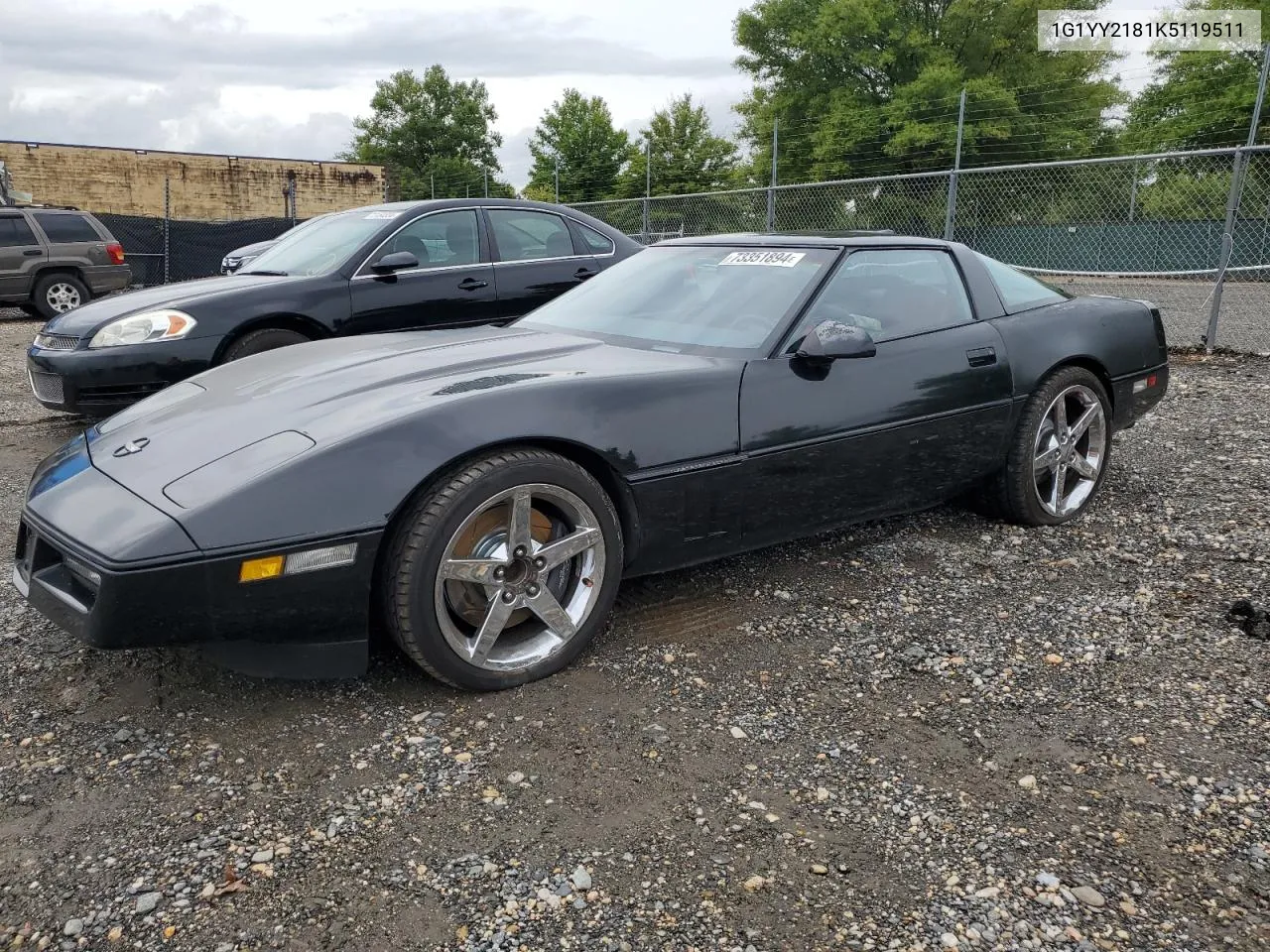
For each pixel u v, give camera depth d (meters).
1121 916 1.90
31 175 29.70
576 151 52.44
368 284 6.13
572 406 2.84
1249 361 8.45
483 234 6.67
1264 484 4.70
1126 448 5.57
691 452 3.06
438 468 2.56
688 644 3.12
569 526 2.90
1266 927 1.87
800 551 3.94
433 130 65.44
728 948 1.82
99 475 2.66
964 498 4.42
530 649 2.85
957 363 3.77
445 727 2.59
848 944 1.83
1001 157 30.27
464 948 1.81
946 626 3.25
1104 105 30.78
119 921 1.87
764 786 2.34
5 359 10.16
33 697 2.74
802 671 2.93
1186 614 3.30
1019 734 2.58
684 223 18.53
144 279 19.02
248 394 3.03
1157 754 2.47
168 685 2.81
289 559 2.42
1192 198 18.88
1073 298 4.51
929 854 2.09
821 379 3.37
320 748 2.49
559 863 2.05
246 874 2.01
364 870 2.03
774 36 36.66
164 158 31.39
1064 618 3.30
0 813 2.21
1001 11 33.47
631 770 2.40
